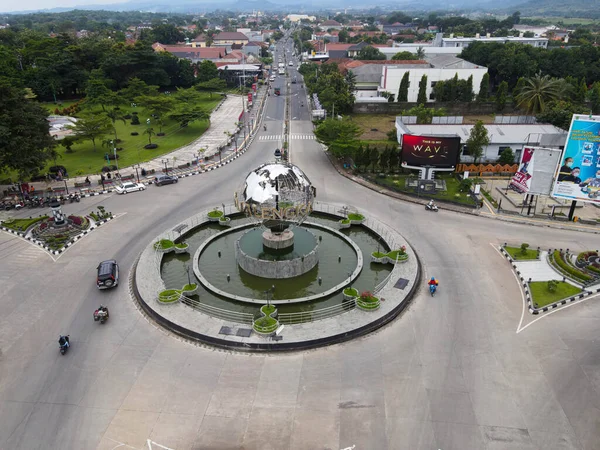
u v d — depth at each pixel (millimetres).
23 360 28875
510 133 71875
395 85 112438
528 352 29312
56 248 43750
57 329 32031
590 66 119062
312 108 116438
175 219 50875
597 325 32031
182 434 23453
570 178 47781
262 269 39031
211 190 60281
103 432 23578
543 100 87812
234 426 23891
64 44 136375
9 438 23281
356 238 47406
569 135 46375
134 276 39000
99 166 71438
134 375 27594
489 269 40031
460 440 22938
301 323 31938
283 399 25641
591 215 51469
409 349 29781
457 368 27938
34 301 35438
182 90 113000
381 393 25984
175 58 138750
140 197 58125
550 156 48375
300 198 39812
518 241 45344
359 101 107375
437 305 34750
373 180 62812
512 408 24891
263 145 83375
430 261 41531
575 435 23188
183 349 30062
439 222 50219
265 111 114438
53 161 72500
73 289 37156
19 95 58219
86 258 42312
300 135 90062
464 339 30688
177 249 43031
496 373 27500
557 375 27297
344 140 67438
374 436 23188
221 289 37875
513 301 35094
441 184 61250
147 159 75375
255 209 38938
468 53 129500
